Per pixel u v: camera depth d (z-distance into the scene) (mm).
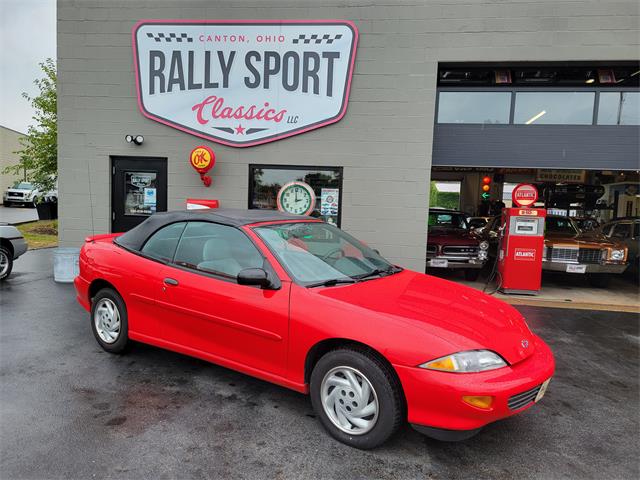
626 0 6918
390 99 7395
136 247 4152
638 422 3287
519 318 3318
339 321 2859
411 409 2627
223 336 3414
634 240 9602
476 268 8898
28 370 3908
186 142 7789
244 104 7609
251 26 7473
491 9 7148
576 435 3086
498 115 7793
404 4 7254
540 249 7594
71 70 7789
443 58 7266
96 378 3775
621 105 7566
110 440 2842
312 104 7496
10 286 7258
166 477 2494
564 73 7652
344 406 2857
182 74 7652
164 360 4211
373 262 3961
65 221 8008
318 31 7359
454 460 2746
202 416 3180
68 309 5871
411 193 7473
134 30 7613
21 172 31453
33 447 2736
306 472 2578
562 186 14039
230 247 3555
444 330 2715
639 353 4809
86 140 7879
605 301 7367
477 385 2520
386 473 2594
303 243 3650
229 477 2514
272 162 7676
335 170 7672
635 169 7449
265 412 3260
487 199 16984
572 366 4406
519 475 2615
